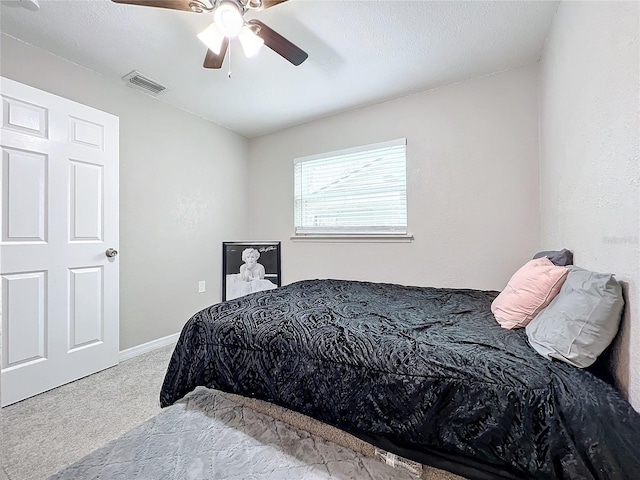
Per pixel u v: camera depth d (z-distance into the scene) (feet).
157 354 8.64
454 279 8.55
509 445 2.63
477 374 2.97
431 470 3.24
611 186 3.39
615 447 2.28
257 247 11.70
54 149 6.66
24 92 6.20
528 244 7.61
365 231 10.02
